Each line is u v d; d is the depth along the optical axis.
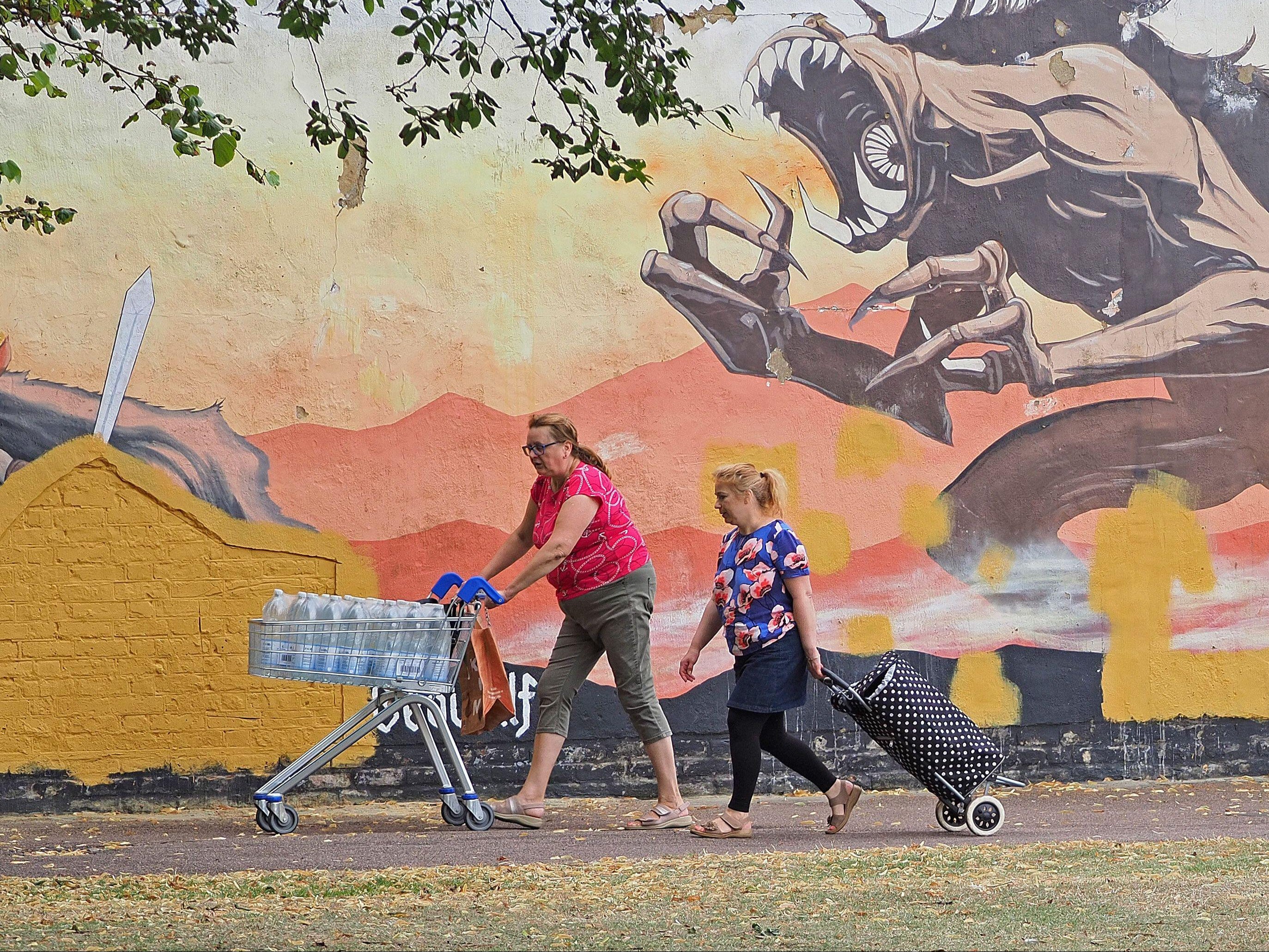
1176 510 31.95
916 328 31.22
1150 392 31.98
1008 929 16.97
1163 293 32.19
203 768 28.16
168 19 27.45
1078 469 31.64
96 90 28.36
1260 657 32.06
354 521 28.86
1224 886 19.42
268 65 29.00
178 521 28.30
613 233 30.14
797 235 30.84
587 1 28.22
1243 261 32.53
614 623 25.06
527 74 29.91
